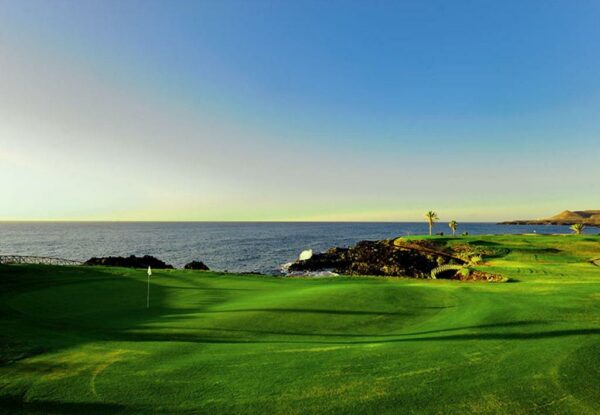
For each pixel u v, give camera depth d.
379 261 82.50
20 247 137.38
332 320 19.91
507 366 11.80
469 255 78.25
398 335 16.72
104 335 16.62
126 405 9.29
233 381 10.71
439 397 9.64
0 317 19.83
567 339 14.77
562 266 55.53
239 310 22.38
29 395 9.88
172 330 17.81
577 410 8.98
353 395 9.75
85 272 38.84
